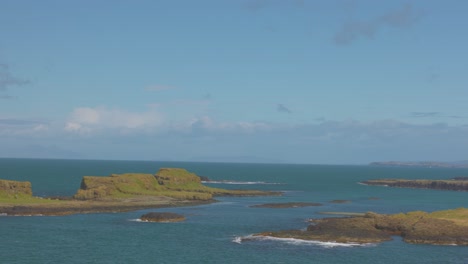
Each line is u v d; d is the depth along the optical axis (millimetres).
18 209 120750
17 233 94812
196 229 105250
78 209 128625
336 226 102875
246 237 95000
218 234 99500
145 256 79312
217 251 83188
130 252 81875
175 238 94438
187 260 77000
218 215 129125
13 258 75625
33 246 84188
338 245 88562
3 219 110875
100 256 78750
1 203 125625
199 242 90688
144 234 97938
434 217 109438
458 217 108625
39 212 120312
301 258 78625
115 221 113688
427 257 81188
